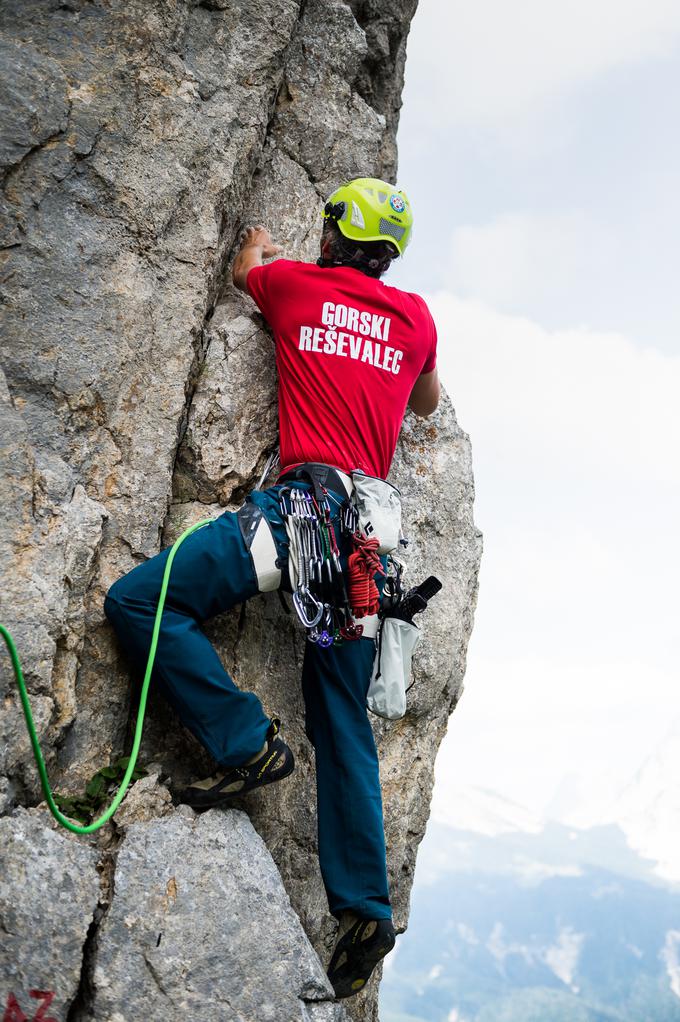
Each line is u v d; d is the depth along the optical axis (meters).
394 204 3.81
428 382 4.06
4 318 3.50
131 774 3.14
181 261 3.90
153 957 2.95
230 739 3.27
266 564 3.32
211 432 3.91
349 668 3.51
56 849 3.00
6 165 3.59
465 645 4.63
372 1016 4.34
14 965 2.83
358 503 3.47
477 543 4.71
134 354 3.73
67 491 3.40
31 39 3.80
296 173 4.65
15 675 3.07
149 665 3.22
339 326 3.67
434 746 4.50
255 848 3.27
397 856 4.28
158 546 3.68
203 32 4.18
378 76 5.46
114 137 3.82
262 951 3.08
